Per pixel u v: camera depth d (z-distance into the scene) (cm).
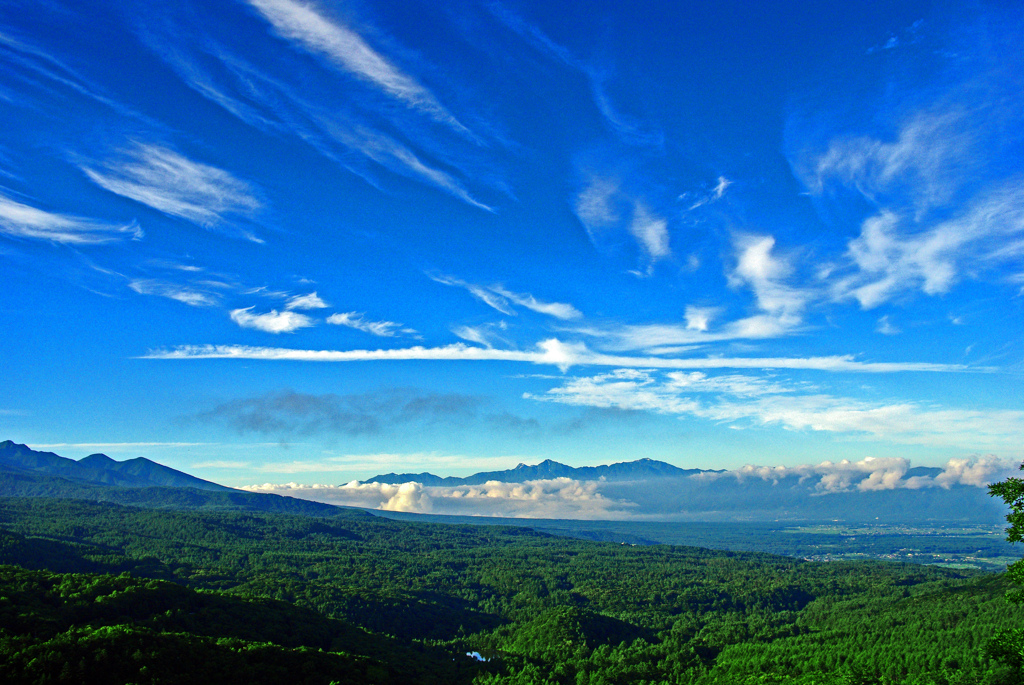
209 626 19350
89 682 13562
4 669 13288
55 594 18338
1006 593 6619
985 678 17088
